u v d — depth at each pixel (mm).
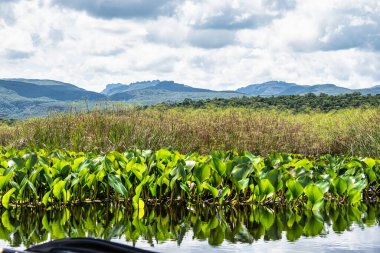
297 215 4945
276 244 3666
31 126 10117
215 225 4453
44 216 4848
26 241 3848
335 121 13836
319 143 11891
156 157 6383
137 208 5273
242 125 11062
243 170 5699
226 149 10031
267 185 5484
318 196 5273
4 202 5191
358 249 3471
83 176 5637
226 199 5801
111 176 5543
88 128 9664
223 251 3428
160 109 15312
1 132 11305
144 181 5312
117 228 4336
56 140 9227
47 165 5891
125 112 11109
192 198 5789
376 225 4418
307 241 3754
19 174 5516
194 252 3412
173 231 4195
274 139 10867
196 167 5762
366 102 24219
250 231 4184
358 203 5688
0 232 4168
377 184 6359
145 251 1509
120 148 9000
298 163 6684
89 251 1453
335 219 4754
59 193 5336
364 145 10281
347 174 6141
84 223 4531
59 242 1543
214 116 12148
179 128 10336
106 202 5617
